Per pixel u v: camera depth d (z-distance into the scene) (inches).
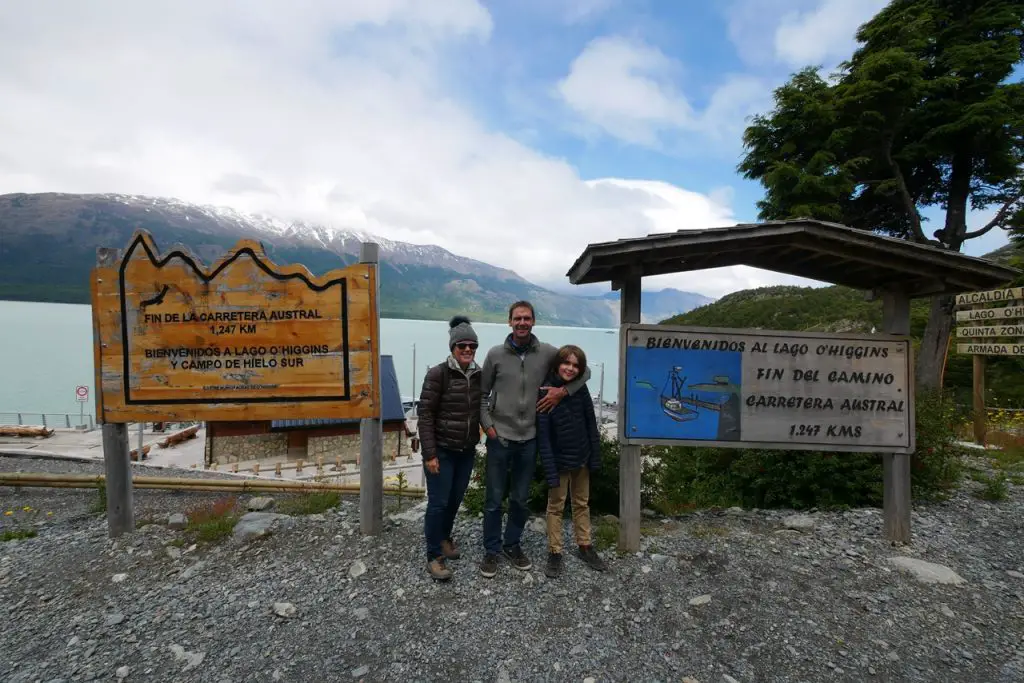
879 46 594.6
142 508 204.5
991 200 591.8
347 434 922.1
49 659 112.2
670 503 215.8
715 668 107.5
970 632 119.9
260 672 106.2
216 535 168.2
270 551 158.7
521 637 117.4
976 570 146.9
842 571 144.4
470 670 106.7
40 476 245.3
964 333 343.6
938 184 611.8
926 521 177.2
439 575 138.6
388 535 168.6
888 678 104.7
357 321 171.5
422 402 139.7
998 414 386.6
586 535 147.3
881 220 643.5
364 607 129.3
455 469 145.5
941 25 590.6
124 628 123.0
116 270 170.9
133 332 171.6
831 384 161.6
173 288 171.3
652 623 122.5
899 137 586.9
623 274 156.9
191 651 113.7
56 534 182.2
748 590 134.9
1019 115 510.9
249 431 892.0
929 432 200.2
